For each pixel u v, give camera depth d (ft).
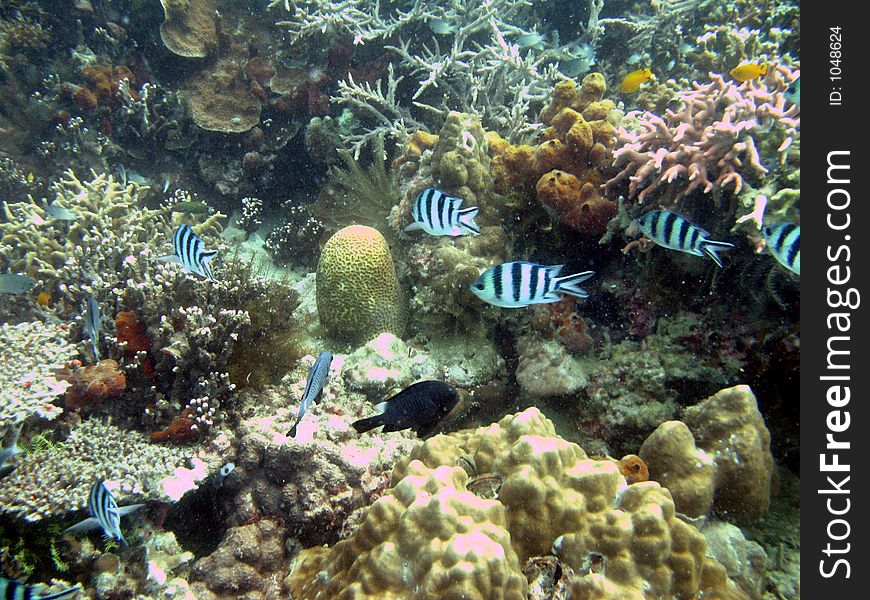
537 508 2.16
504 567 1.81
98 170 5.52
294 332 3.52
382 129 4.87
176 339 3.03
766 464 2.67
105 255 3.80
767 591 2.56
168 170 5.69
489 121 4.72
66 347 2.98
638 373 3.38
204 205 4.98
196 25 5.57
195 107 5.47
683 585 2.11
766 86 3.43
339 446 2.87
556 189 3.50
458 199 2.72
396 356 3.39
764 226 2.84
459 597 1.73
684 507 2.51
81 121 5.52
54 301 3.73
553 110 4.19
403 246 4.16
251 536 2.67
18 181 5.31
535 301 2.49
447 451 2.46
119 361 3.03
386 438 3.00
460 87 4.94
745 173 3.16
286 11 5.56
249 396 3.13
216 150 5.60
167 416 2.96
